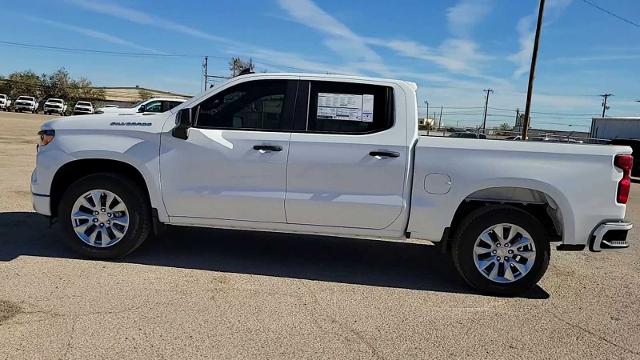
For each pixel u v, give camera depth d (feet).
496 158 16.35
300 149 16.83
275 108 17.33
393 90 17.07
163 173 17.37
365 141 16.69
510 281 16.46
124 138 17.48
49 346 11.51
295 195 16.90
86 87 297.94
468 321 14.28
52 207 18.07
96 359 11.05
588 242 16.40
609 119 103.81
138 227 17.61
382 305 15.16
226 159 17.06
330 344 12.37
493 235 16.55
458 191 16.43
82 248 17.62
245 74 17.83
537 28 89.92
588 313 15.31
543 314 15.08
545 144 16.38
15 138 71.05
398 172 16.57
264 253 19.90
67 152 17.47
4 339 11.73
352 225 16.96
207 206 17.31
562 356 12.39
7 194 28.19
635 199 45.55
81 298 14.32
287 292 15.78
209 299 14.79
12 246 18.72
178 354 11.46
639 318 15.05
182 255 18.94
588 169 16.17
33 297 14.19
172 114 17.65
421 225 16.70
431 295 16.30
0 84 284.82
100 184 17.39
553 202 16.46
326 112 17.15
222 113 17.49
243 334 12.64
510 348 12.69
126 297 14.57
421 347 12.50
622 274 19.67
